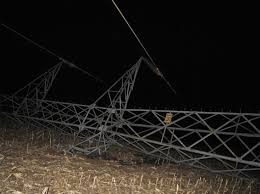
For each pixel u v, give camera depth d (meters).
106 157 13.99
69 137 16.80
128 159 14.44
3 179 8.77
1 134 14.41
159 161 15.11
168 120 12.83
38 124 18.30
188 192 10.61
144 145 18.95
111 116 14.74
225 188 11.98
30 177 9.37
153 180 11.53
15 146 12.70
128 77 14.41
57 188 8.91
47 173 10.03
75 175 10.35
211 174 14.02
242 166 17.78
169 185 11.21
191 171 14.03
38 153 12.33
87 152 13.58
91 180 10.16
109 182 10.24
